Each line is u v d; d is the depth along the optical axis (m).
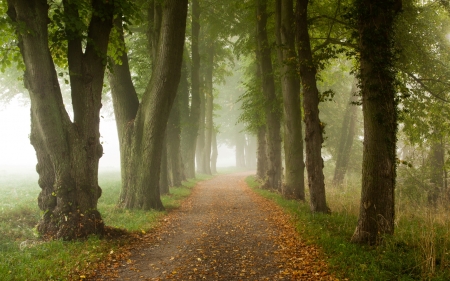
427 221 9.08
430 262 5.56
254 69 25.98
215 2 23.17
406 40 13.91
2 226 8.88
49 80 7.63
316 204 11.44
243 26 22.73
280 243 8.05
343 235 8.08
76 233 7.77
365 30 7.23
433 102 15.83
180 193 18.31
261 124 22.53
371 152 7.08
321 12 15.62
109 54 10.81
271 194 17.22
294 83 15.51
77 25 7.88
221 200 16.44
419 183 16.64
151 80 12.46
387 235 6.82
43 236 7.76
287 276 5.81
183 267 6.39
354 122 25.88
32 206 11.55
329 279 5.50
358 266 5.81
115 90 13.23
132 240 8.30
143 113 12.63
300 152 15.65
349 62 21.72
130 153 12.92
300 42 11.23
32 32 7.21
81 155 8.13
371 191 7.05
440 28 15.94
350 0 14.17
